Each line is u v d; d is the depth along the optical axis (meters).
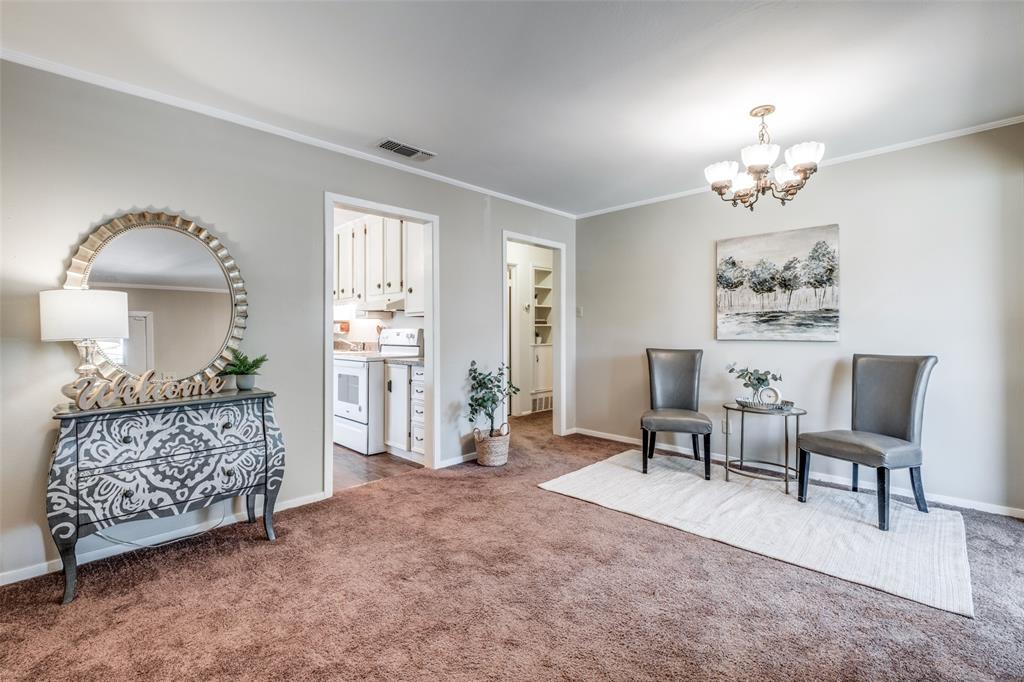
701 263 4.14
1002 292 2.85
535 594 2.00
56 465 1.92
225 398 2.36
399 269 4.57
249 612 1.86
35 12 1.81
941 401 3.04
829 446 2.83
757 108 2.64
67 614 1.85
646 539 2.52
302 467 3.01
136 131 2.40
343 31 1.96
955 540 2.47
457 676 1.52
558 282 4.97
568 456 4.17
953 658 1.60
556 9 1.83
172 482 2.20
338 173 3.18
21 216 2.10
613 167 3.59
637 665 1.57
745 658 1.61
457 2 1.78
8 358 2.08
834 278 3.43
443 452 3.87
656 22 1.91
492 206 4.21
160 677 1.51
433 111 2.68
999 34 1.96
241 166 2.75
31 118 2.12
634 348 4.62
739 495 3.16
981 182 2.90
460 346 3.98
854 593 2.00
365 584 2.07
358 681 1.50
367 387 4.30
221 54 2.12
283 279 2.92
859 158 3.33
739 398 3.82
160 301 2.44
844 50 2.10
